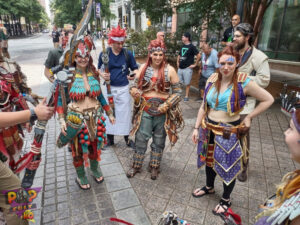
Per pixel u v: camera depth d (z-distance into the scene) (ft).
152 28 40.91
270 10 39.81
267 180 10.15
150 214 8.18
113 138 13.03
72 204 8.59
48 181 9.92
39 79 28.78
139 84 9.48
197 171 10.71
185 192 9.30
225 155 7.22
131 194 9.12
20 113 4.82
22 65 39.11
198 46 34.30
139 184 9.79
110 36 11.15
